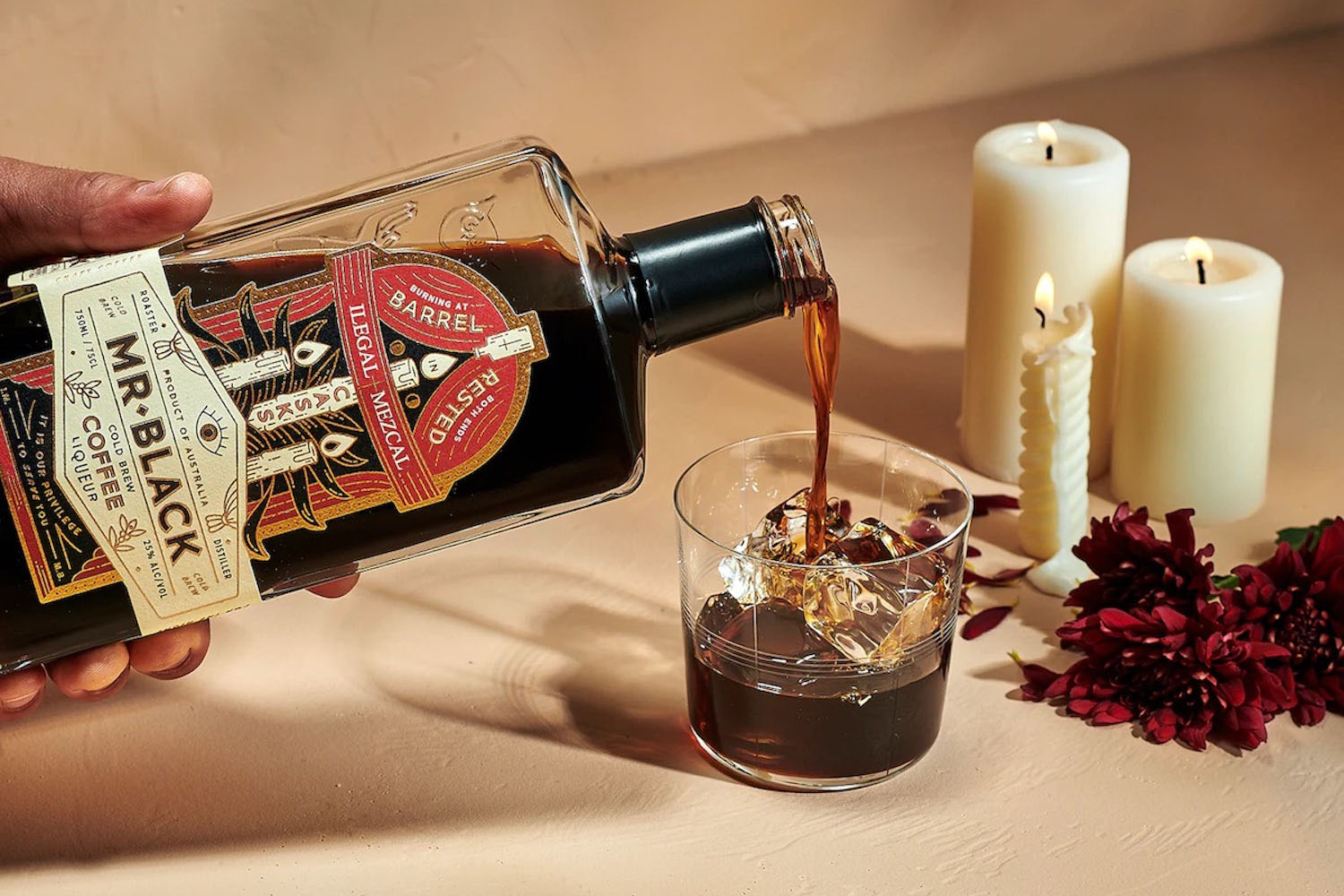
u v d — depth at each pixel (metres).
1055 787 0.82
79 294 0.74
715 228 0.77
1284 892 0.77
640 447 0.79
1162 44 1.39
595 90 1.26
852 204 1.23
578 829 0.80
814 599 0.79
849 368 1.08
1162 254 0.97
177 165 1.20
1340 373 1.04
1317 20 1.41
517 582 0.93
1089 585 0.88
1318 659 0.85
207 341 0.75
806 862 0.79
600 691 0.87
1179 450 0.94
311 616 0.92
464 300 0.76
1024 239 0.95
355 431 0.76
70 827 0.81
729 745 0.82
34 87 1.16
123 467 0.74
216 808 0.82
